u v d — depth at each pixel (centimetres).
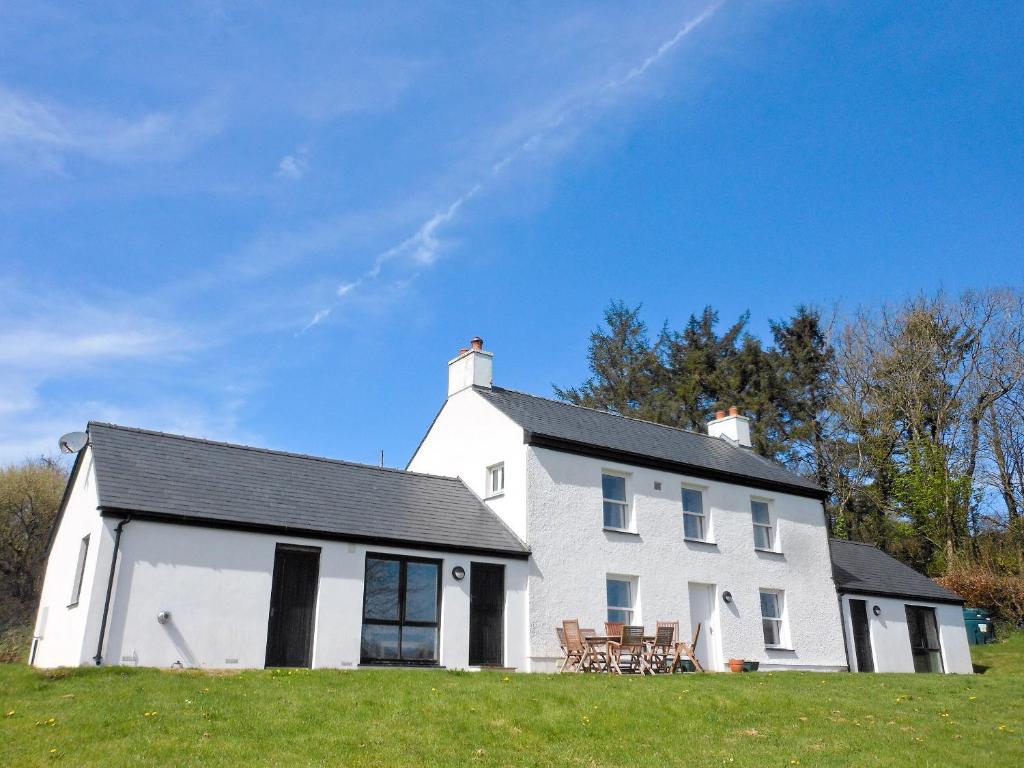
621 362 5106
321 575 1619
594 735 1058
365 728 993
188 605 1452
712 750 1021
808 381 4522
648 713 1174
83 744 873
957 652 2792
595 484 2094
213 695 1099
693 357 4788
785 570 2438
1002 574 3538
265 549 1568
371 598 1692
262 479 1745
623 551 2081
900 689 1538
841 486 4294
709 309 5003
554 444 2031
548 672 1734
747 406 4512
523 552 1889
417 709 1096
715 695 1324
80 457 1811
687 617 2147
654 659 1841
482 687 1259
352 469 1992
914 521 3994
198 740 900
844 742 1084
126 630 1381
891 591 2688
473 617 1811
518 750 973
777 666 2286
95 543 1441
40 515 3803
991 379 3909
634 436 2373
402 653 1697
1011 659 2861
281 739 923
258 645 1506
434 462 2361
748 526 2394
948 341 4059
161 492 1520
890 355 4188
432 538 1778
